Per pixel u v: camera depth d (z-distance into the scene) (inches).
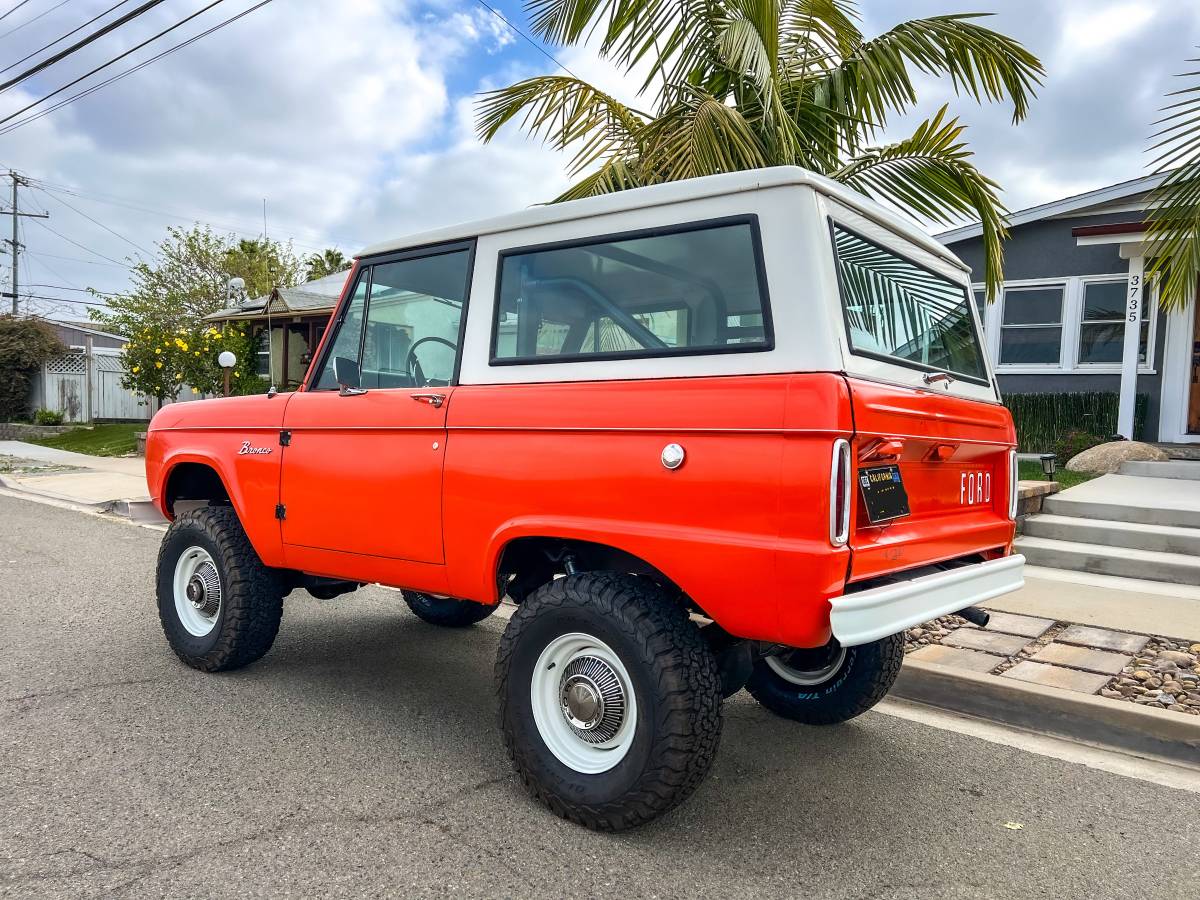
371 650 205.2
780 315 107.0
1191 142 203.5
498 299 135.3
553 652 121.8
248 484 167.3
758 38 246.2
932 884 106.2
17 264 1616.6
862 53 271.7
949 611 116.5
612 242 124.0
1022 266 518.3
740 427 103.7
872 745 152.4
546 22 275.3
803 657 160.2
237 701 166.7
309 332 730.2
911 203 281.4
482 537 128.3
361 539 146.9
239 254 1180.5
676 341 116.8
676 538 107.4
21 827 114.9
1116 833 120.9
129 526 393.7
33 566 299.3
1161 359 482.0
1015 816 125.6
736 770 140.3
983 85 266.8
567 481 118.6
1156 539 276.4
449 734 152.3
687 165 239.0
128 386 709.3
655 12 261.6
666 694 109.1
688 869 108.0
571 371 124.0
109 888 100.3
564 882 104.3
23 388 967.0
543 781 120.0
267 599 175.0
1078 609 227.0
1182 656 186.9
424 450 136.5
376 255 156.0
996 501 151.3
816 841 116.5
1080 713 157.9
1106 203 486.0
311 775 133.7
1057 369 510.0
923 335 138.6
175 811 120.5
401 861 108.2
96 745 143.5
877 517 106.7
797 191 108.7
